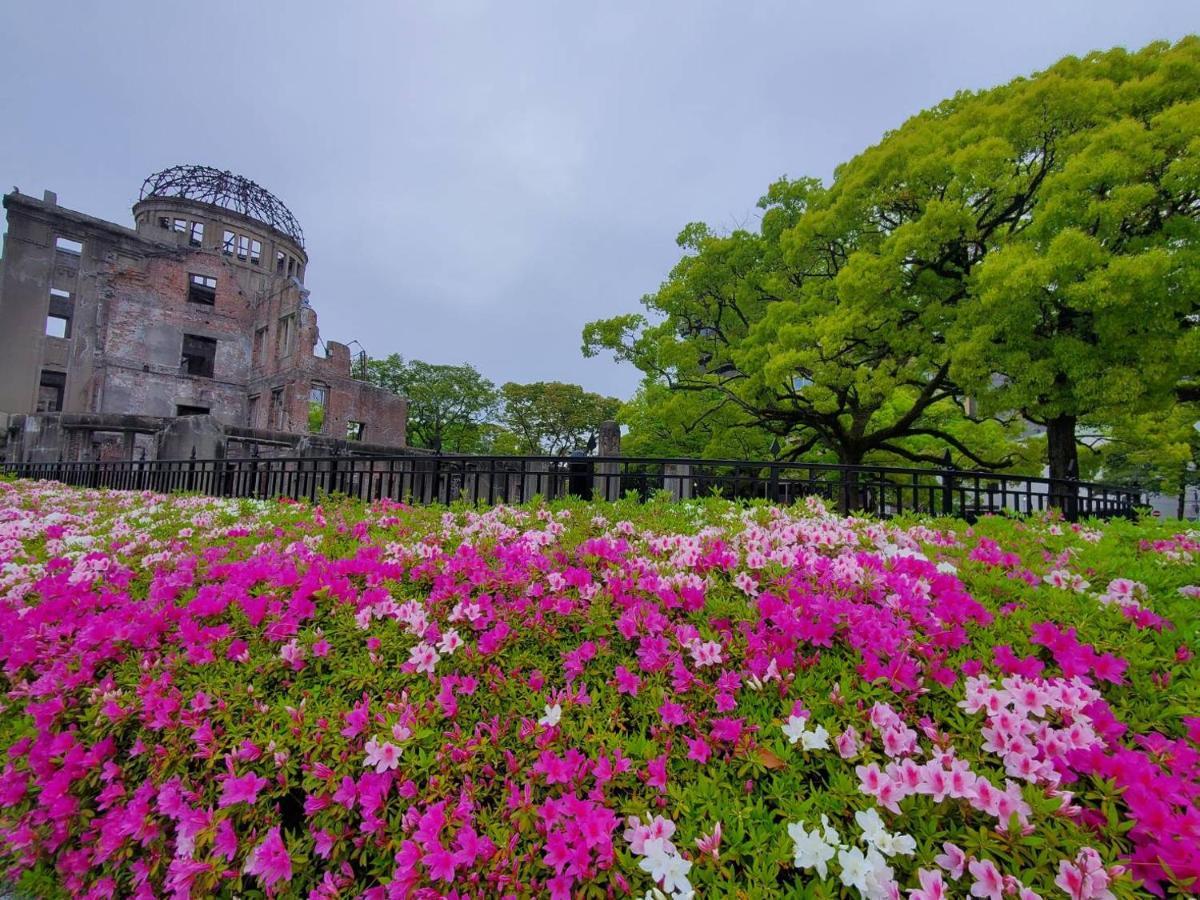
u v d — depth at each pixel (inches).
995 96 388.5
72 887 63.6
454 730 56.4
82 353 906.1
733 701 54.9
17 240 876.0
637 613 67.2
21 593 94.6
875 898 39.0
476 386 1341.0
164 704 63.0
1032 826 40.7
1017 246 299.1
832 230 407.2
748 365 437.4
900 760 47.5
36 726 70.9
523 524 123.6
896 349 375.6
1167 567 88.0
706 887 42.8
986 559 88.9
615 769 49.6
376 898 48.4
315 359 933.2
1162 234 292.4
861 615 62.6
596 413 1193.4
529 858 46.3
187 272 994.1
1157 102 307.1
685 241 554.9
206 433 518.0
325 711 60.2
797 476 491.2
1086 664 56.4
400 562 90.3
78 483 400.5
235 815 56.2
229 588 81.8
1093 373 292.7
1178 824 39.2
